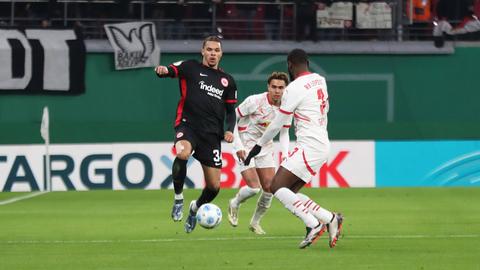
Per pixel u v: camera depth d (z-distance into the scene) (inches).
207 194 1375.5
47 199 2341.3
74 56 2743.6
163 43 2778.1
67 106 2755.9
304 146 1248.2
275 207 2096.5
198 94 1349.7
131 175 2564.0
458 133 2753.4
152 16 2829.7
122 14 2824.8
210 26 2837.1
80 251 1318.9
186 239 1470.2
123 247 1364.4
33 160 2544.3
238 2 2847.0
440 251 1282.0
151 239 1476.4
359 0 2839.6
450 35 2851.9
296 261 1175.6
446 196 2379.4
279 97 1553.9
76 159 2554.1
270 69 2795.3
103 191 2527.1
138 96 2770.7
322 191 2517.2
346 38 2847.0
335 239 1243.8
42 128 2529.5
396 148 2645.2
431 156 2662.4
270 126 1257.4
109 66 2758.4
